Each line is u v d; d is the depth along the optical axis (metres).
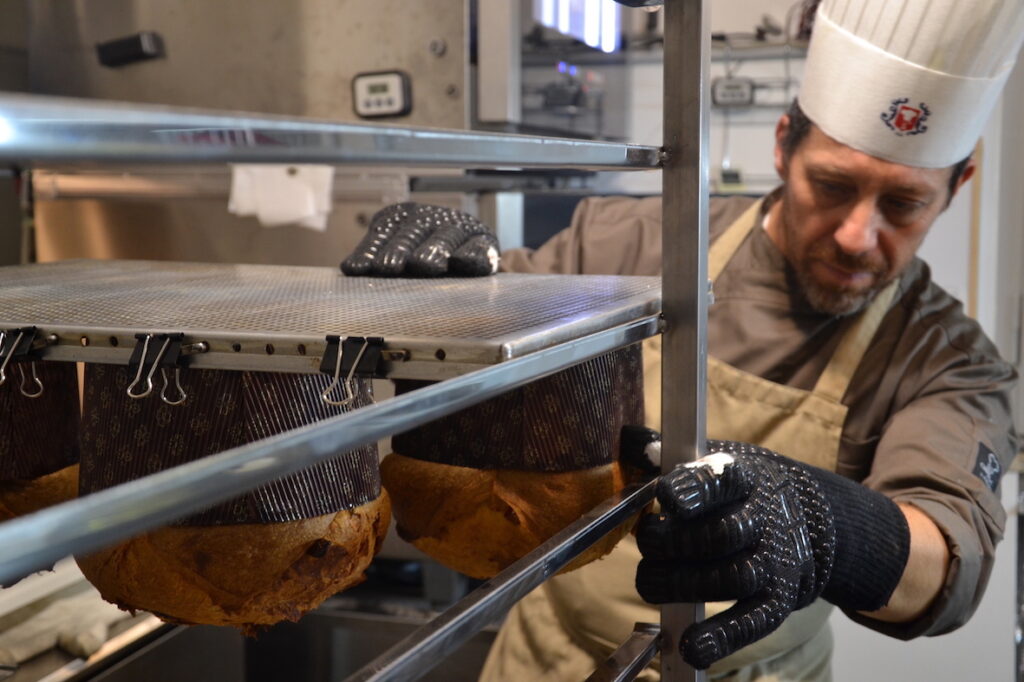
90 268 0.69
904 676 1.63
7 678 0.78
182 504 0.25
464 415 0.55
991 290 1.74
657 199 1.31
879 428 1.08
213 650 0.98
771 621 0.57
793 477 0.67
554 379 0.53
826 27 0.96
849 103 0.94
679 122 0.52
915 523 0.83
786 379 1.11
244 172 1.71
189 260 1.83
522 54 1.66
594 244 1.28
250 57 1.77
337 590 0.50
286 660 1.32
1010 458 1.06
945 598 0.82
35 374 0.52
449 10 1.63
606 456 0.55
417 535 0.57
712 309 1.14
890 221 0.99
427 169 1.66
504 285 0.60
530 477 0.54
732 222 1.23
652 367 1.10
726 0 2.17
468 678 1.28
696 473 0.53
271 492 0.45
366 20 1.68
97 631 0.83
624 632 1.04
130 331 0.43
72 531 0.22
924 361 1.07
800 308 1.11
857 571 0.73
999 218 1.72
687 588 0.56
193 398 0.45
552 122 1.80
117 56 1.84
